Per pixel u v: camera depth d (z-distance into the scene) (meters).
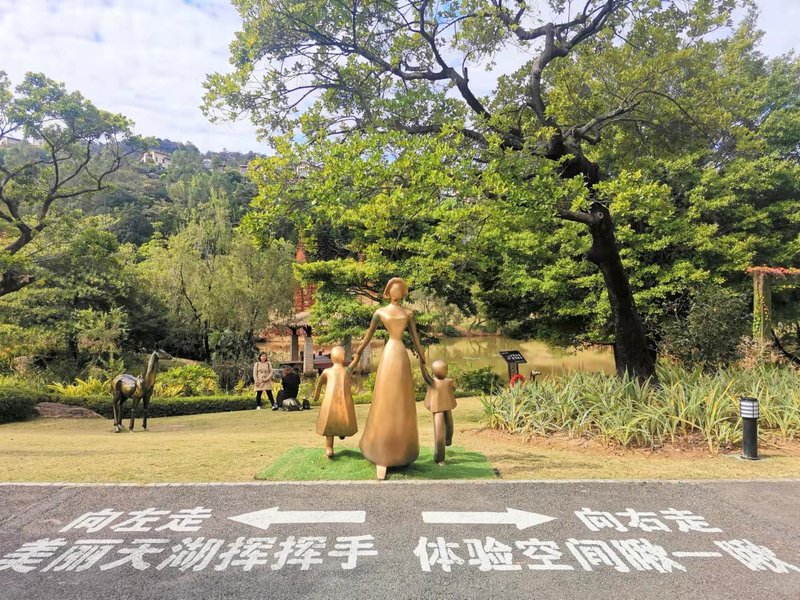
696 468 6.12
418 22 9.23
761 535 4.30
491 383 16.36
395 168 6.96
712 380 8.66
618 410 7.40
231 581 3.57
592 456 6.70
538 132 8.05
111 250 16.38
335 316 16.50
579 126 9.52
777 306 16.11
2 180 14.70
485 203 8.05
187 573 3.67
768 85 18.75
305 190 7.34
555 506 4.86
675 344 10.35
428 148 7.34
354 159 6.97
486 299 16.52
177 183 62.81
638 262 13.82
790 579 3.65
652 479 5.63
